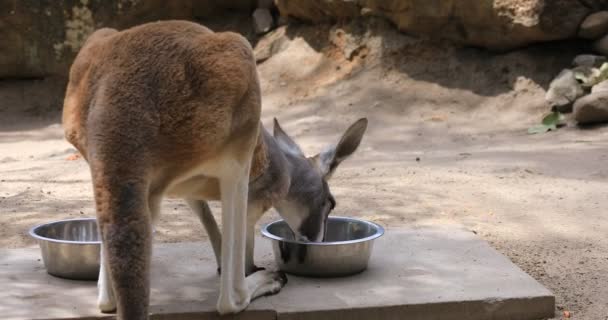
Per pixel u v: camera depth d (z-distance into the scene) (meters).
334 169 7.86
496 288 6.63
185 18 20.70
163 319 6.02
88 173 13.33
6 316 5.96
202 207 6.90
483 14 16.73
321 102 17.77
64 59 20.05
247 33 20.75
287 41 19.98
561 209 10.03
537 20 16.08
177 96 5.01
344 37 18.97
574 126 15.24
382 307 6.22
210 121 5.06
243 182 5.59
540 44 17.17
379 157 14.10
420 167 13.03
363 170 13.01
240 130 5.32
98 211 4.76
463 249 7.84
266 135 6.63
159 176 5.08
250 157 5.53
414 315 6.27
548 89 16.47
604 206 10.09
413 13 17.61
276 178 6.71
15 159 15.08
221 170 5.41
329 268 6.91
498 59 17.39
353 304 6.24
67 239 7.43
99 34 5.76
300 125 16.73
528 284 6.73
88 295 6.46
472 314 6.35
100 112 4.96
